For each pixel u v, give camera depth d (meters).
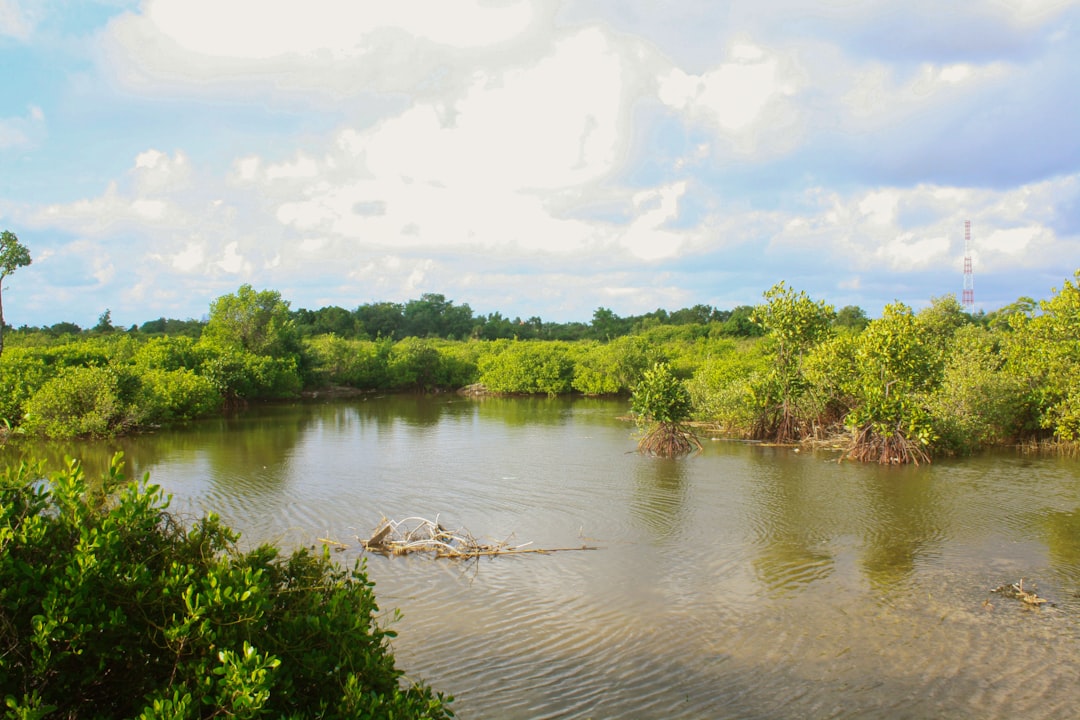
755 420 36.38
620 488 24.25
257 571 6.42
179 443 34.22
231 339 62.81
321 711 5.86
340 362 72.12
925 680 10.94
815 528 19.16
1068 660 11.58
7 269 39.44
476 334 126.81
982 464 28.86
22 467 6.32
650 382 31.67
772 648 12.01
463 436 37.88
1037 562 16.34
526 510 21.19
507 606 13.75
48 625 5.12
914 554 16.94
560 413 51.50
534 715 9.82
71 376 35.50
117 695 5.82
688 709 10.05
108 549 5.86
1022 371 33.97
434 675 10.95
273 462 28.86
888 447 29.38
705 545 17.69
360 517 20.20
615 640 12.27
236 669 5.18
